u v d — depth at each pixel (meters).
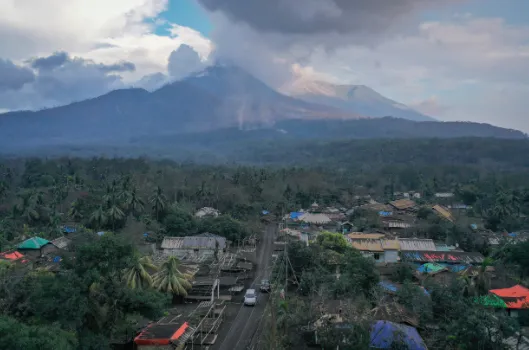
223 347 44.03
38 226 107.19
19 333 29.91
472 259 78.19
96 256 40.69
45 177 168.75
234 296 61.16
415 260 78.25
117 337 41.22
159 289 56.19
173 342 40.00
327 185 171.12
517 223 115.88
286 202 147.00
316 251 68.44
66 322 36.28
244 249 91.06
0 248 80.25
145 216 106.94
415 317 47.69
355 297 50.25
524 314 51.22
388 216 117.44
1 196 131.75
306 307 47.78
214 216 113.88
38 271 51.44
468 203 153.25
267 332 43.28
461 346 41.47
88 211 111.94
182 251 85.50
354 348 40.66
